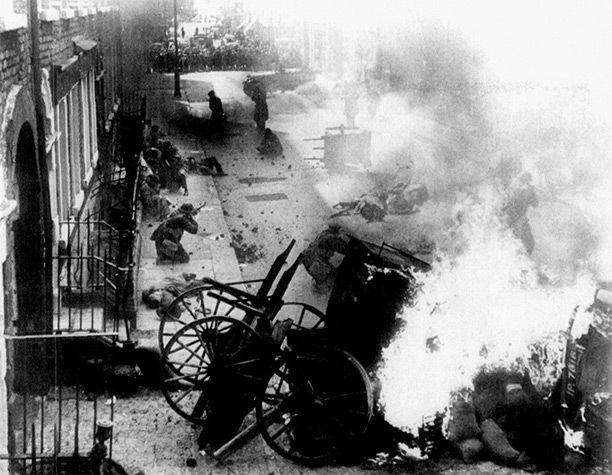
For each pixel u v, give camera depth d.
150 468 9.44
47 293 11.27
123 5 38.59
